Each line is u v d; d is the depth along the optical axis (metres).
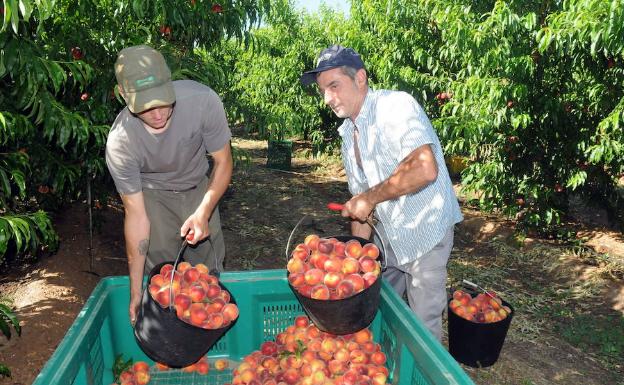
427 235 2.46
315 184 8.95
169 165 2.42
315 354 2.21
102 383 2.14
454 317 3.33
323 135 10.74
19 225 2.15
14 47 2.22
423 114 2.38
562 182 5.85
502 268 5.39
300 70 10.51
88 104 3.42
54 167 3.62
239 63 10.52
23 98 2.54
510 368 3.47
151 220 2.64
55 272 4.05
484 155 6.35
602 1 3.57
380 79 7.21
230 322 2.04
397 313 2.03
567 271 5.19
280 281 2.42
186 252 2.86
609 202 6.20
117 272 4.40
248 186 8.45
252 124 5.90
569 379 3.45
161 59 1.92
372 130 2.41
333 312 1.88
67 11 3.30
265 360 2.27
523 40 4.91
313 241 2.21
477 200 6.88
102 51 3.49
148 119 1.98
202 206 2.33
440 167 2.47
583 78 5.33
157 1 3.23
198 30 4.07
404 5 6.05
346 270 2.00
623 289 4.66
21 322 3.25
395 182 2.22
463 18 5.05
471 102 5.30
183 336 1.90
